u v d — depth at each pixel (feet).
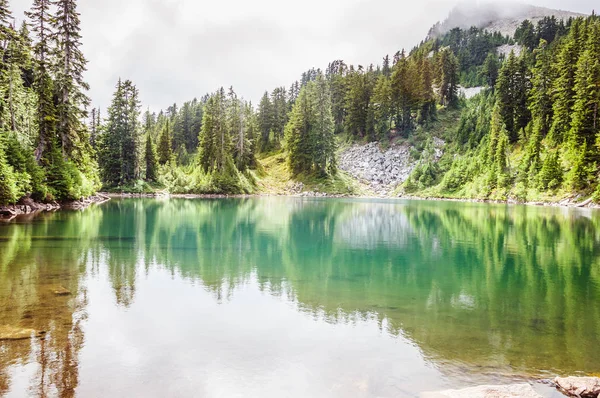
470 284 40.65
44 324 25.81
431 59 418.31
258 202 196.24
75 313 28.17
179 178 255.70
